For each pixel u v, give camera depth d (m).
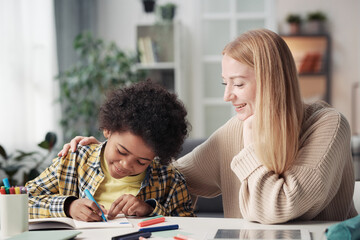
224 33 4.25
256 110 1.18
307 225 1.10
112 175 1.22
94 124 3.83
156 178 1.35
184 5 4.29
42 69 3.50
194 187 1.52
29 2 3.39
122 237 0.92
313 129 1.20
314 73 4.24
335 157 1.16
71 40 3.96
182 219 1.15
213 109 4.27
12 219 0.98
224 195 1.46
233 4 4.22
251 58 1.21
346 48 4.21
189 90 4.29
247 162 1.17
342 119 1.21
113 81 3.67
